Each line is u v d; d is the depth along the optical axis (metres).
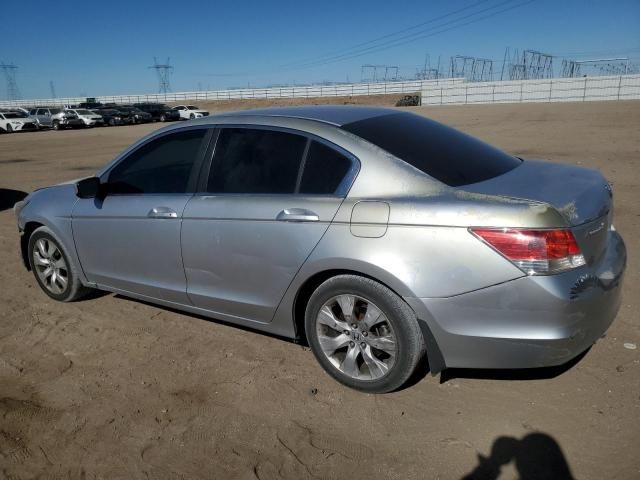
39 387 3.64
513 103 52.16
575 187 3.19
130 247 4.26
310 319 3.50
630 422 3.01
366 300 3.22
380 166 3.24
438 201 3.02
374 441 2.98
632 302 4.46
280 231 3.44
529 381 3.45
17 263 6.29
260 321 3.75
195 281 3.96
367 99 74.31
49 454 2.98
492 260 2.85
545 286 2.78
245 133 3.80
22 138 31.55
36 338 4.36
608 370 3.51
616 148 13.96
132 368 3.84
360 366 3.41
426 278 2.98
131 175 4.34
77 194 4.34
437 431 3.03
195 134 4.03
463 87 56.62
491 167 3.53
